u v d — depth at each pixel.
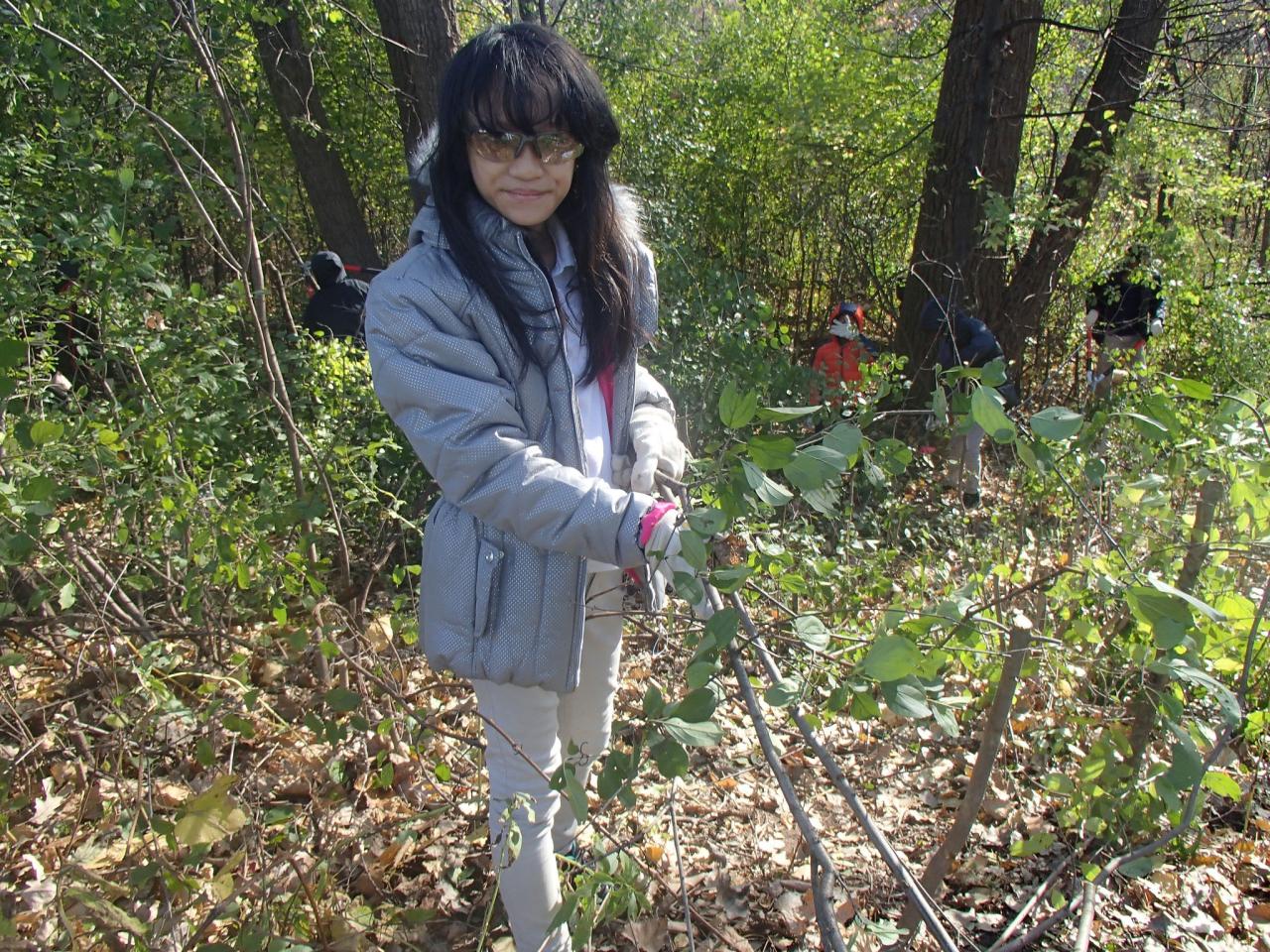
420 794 2.72
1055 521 4.36
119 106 3.84
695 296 5.95
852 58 10.41
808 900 2.44
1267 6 8.58
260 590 3.08
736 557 1.82
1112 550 2.43
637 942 2.26
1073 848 2.67
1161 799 1.84
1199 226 10.48
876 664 1.31
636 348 1.95
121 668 2.99
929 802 2.95
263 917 1.77
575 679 1.85
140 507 2.95
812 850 1.29
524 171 1.63
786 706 1.46
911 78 10.70
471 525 1.79
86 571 2.88
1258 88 11.05
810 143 9.88
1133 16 8.42
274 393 2.95
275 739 2.92
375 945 2.22
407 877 2.51
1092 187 8.70
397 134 10.19
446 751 2.85
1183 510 2.67
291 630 2.77
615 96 9.42
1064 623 2.99
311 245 12.02
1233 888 2.53
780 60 10.92
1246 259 11.95
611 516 1.57
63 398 3.70
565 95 1.62
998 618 2.56
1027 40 8.12
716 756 3.15
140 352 3.42
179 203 4.72
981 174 8.05
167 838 1.66
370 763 2.74
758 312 5.82
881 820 2.85
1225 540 2.13
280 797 2.71
